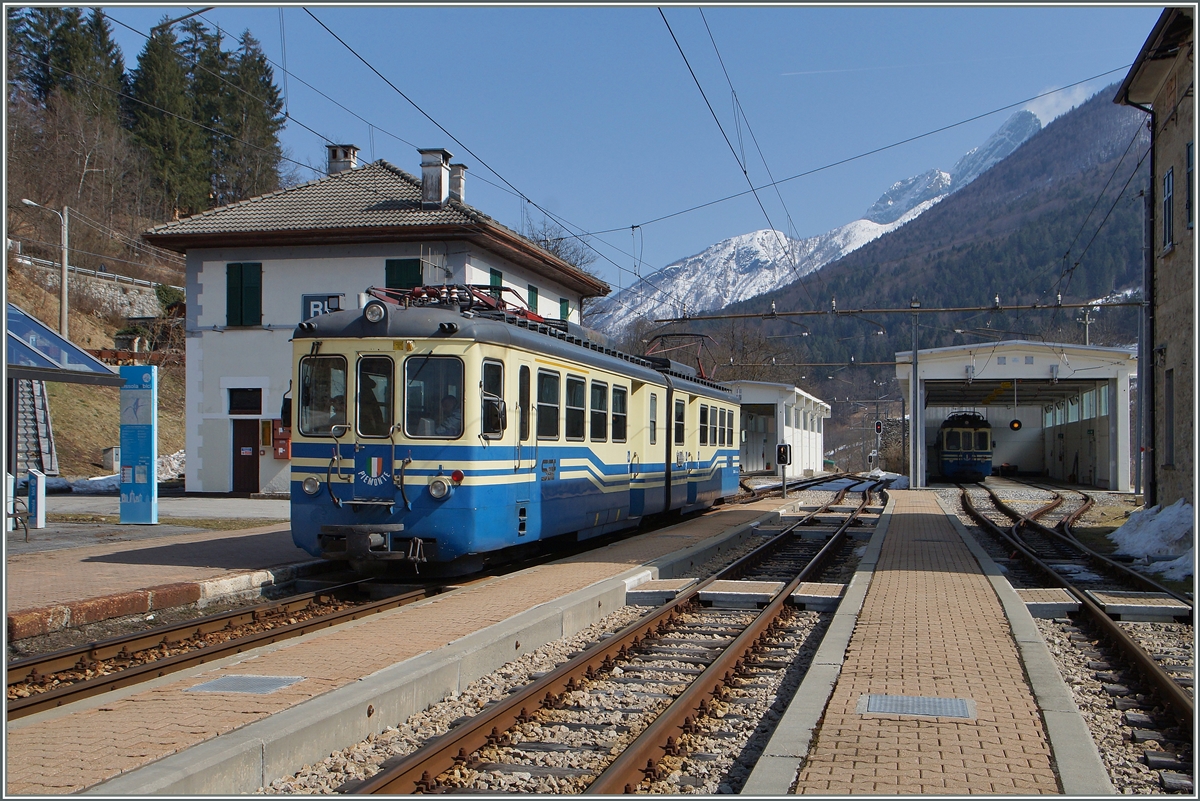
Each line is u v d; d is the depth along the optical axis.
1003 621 8.91
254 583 11.42
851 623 8.84
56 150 51.38
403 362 11.01
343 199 25.67
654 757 5.47
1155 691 6.77
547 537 12.76
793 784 4.70
